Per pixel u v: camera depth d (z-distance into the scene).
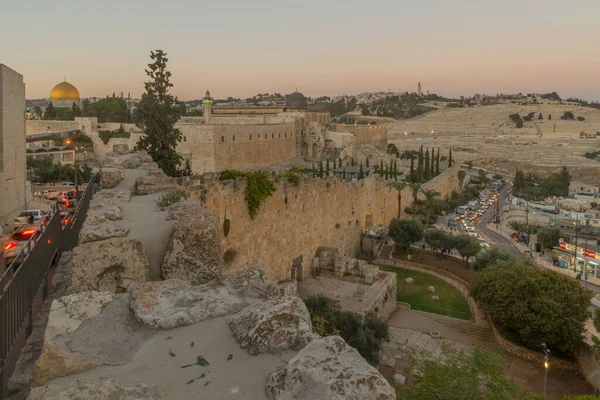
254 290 7.81
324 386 4.64
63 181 82.25
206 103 115.56
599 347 30.03
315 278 40.31
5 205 48.31
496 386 21.03
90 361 5.84
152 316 6.77
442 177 109.00
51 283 13.18
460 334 35.75
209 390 5.24
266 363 5.72
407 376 27.58
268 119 133.38
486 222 105.62
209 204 27.61
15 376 8.18
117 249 9.50
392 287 39.66
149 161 29.39
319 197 43.34
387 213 67.38
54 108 175.38
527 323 32.97
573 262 69.12
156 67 39.34
